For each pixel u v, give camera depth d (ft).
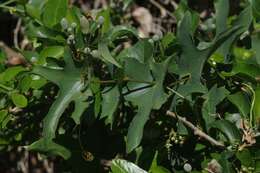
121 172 2.26
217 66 2.31
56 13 2.48
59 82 2.23
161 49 2.36
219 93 2.31
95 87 2.23
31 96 2.51
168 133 2.46
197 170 2.42
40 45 2.56
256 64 2.35
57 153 2.44
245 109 2.29
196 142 2.44
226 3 2.36
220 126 2.27
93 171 2.52
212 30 2.55
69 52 2.23
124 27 2.55
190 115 2.38
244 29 2.19
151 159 2.42
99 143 2.55
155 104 2.21
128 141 2.20
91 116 2.29
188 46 2.22
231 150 2.23
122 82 2.27
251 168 2.21
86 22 2.32
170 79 2.30
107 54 2.20
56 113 2.21
